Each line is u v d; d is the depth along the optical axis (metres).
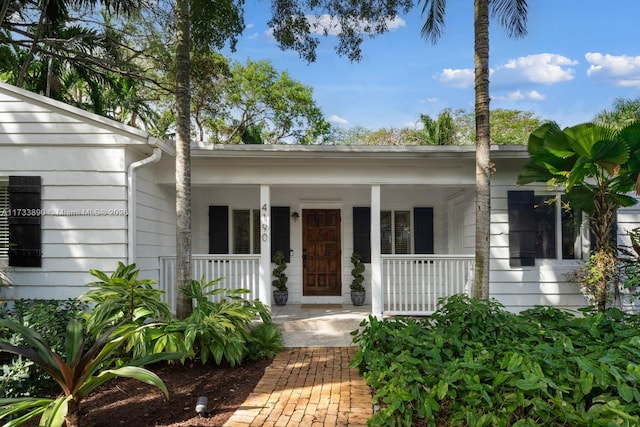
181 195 5.75
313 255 9.34
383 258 7.25
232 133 21.19
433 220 9.28
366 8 6.69
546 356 3.46
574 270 7.05
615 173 5.50
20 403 2.87
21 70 9.61
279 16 6.67
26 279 6.00
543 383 2.95
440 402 3.55
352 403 3.95
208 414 3.69
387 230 9.32
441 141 14.56
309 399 4.06
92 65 11.28
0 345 2.99
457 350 4.05
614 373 2.99
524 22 6.61
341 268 9.27
